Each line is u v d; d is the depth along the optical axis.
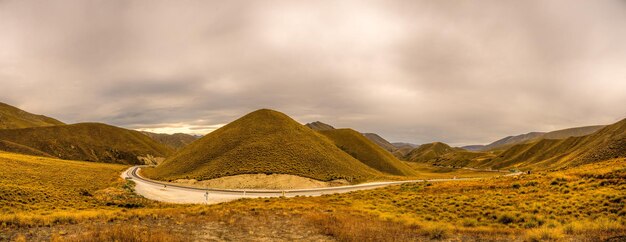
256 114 132.00
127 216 23.61
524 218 22.75
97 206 37.06
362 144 163.12
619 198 23.78
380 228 20.53
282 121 125.50
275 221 23.44
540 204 26.11
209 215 24.89
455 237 17.86
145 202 44.72
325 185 80.44
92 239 15.92
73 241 15.66
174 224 21.41
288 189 73.31
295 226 21.78
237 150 99.25
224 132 123.69
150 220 22.58
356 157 150.00
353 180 87.44
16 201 33.34
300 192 64.44
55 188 46.56
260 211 27.61
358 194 43.38
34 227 19.45
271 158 91.88
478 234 18.67
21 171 60.00
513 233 18.73
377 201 35.53
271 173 80.75
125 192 53.38
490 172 187.75
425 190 41.34
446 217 25.62
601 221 19.05
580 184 31.84
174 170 100.25
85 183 60.69
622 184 29.19
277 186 76.38
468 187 39.34
